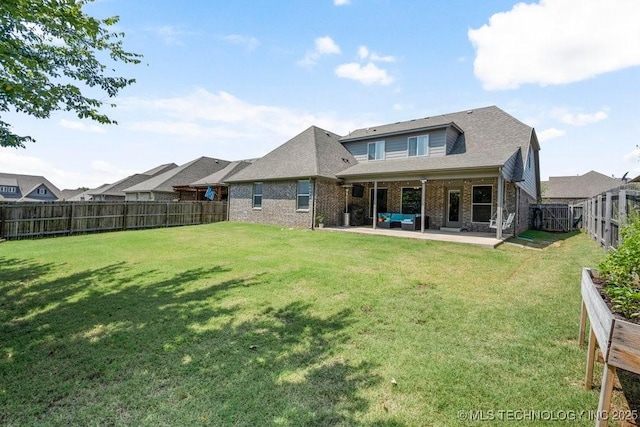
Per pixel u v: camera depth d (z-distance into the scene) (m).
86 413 2.55
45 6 3.67
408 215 15.30
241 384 2.90
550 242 12.03
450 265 7.48
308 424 2.39
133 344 3.71
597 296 2.51
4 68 4.10
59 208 14.09
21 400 2.73
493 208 13.99
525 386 2.81
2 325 4.35
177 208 19.12
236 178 18.84
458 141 14.94
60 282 6.38
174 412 2.54
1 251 9.72
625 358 1.83
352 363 3.23
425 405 2.58
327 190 15.62
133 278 6.58
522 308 4.72
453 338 3.77
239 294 5.45
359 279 6.25
